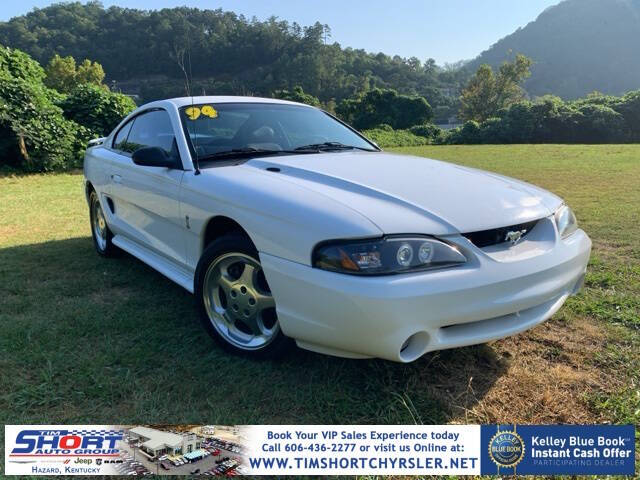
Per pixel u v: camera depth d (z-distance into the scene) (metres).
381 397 2.34
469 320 2.15
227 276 2.71
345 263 2.05
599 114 31.31
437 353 2.72
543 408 2.29
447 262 2.13
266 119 3.56
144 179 3.40
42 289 3.73
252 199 2.44
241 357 2.65
